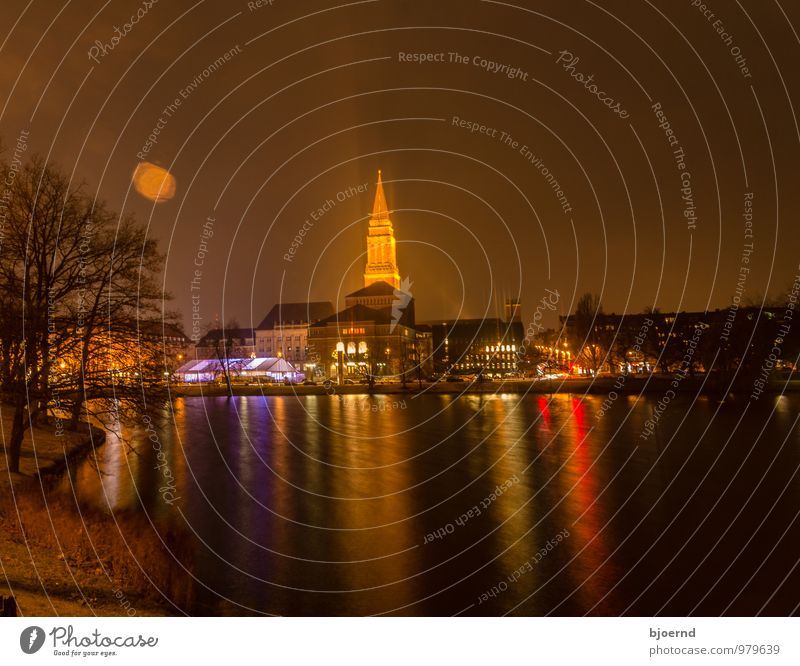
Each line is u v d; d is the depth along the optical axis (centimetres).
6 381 2388
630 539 1931
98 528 1745
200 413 6575
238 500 2553
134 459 3566
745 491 2525
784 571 1598
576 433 4478
